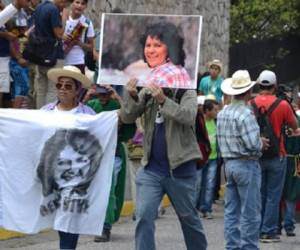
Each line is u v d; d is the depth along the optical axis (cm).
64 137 1661
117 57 1641
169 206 3200
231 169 2056
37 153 1667
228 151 2058
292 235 2583
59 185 1662
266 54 5450
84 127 1661
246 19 6231
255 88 2775
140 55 1631
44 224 1678
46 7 2556
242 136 2031
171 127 1645
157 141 1655
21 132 1669
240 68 5403
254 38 6000
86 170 1662
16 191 1677
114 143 1673
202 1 4444
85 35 2712
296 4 6150
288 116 2361
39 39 2562
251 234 2053
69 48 2661
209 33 4550
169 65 1616
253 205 2053
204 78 3638
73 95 1702
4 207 1684
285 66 5506
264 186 2412
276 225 2450
